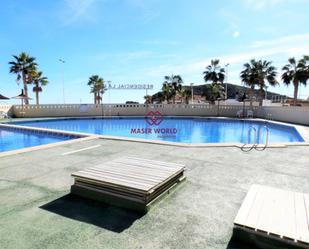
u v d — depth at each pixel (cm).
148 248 252
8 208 344
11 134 1602
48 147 802
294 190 425
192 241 266
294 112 2141
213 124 2414
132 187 338
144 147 803
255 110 2884
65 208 346
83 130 2008
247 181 470
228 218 321
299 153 715
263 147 795
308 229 248
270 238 247
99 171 412
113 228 292
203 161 620
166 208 349
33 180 467
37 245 254
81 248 249
